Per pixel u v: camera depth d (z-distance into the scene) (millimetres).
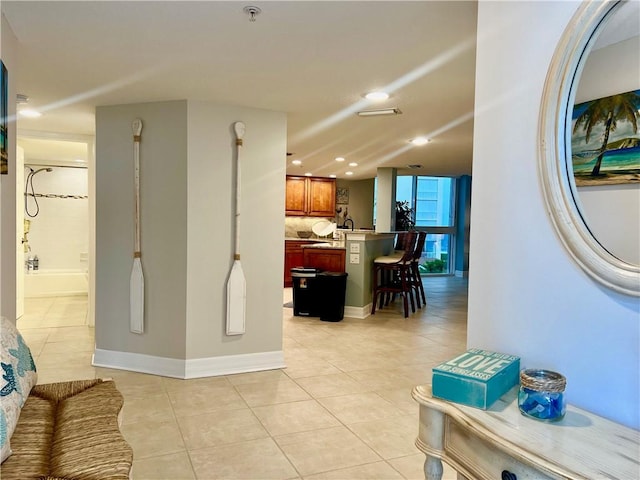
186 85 3053
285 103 3473
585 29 1187
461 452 1238
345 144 5172
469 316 1615
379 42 2291
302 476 2160
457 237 10273
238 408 2943
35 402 1855
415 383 3469
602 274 1157
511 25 1441
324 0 1857
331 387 3359
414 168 7504
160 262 3549
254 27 2133
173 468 2211
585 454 1002
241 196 3607
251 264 3680
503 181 1471
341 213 9461
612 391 1160
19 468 1357
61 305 6398
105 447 1503
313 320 5648
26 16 2033
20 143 5598
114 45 2371
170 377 3508
